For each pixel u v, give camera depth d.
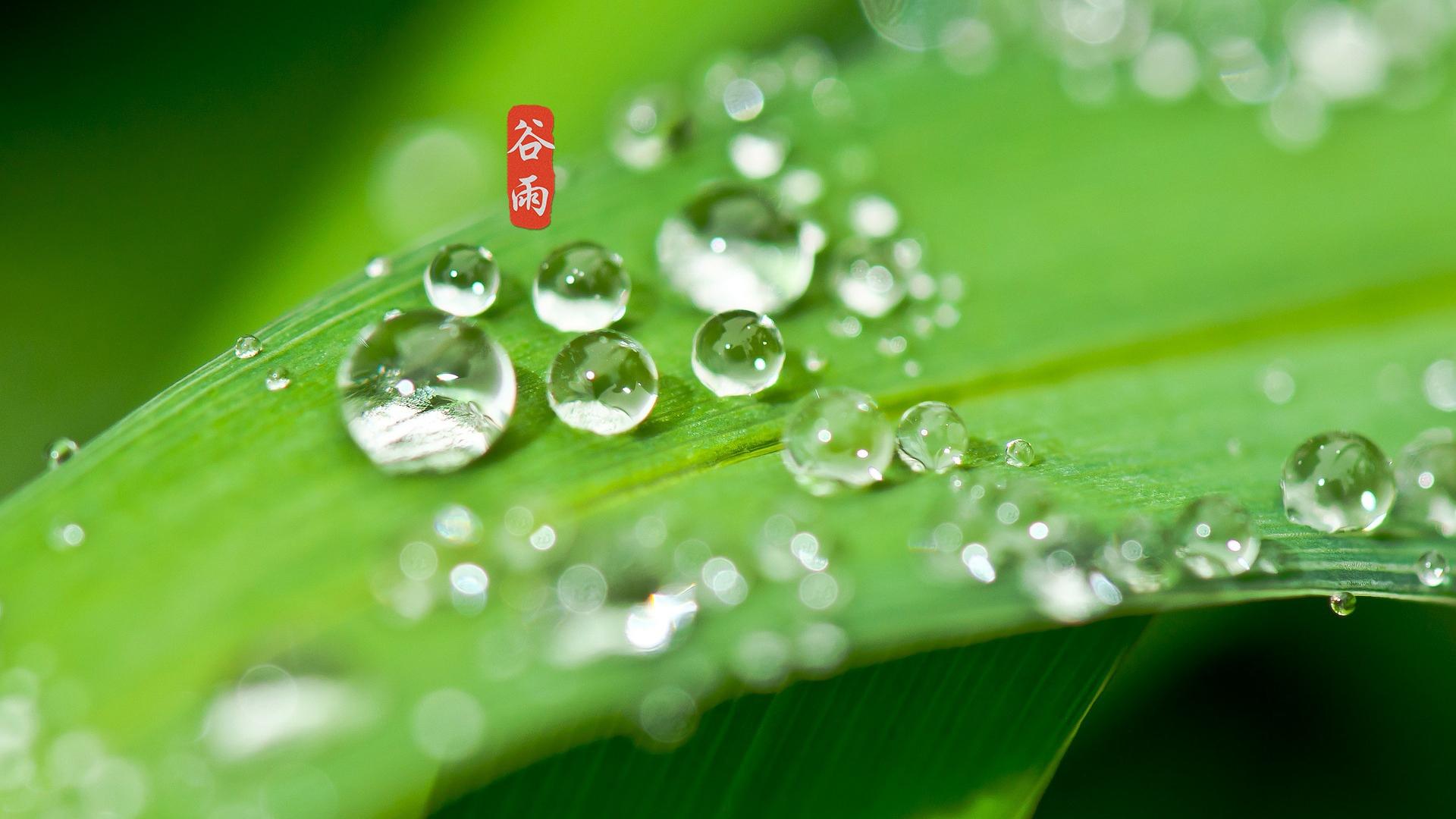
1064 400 0.13
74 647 0.12
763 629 0.13
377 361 0.13
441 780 0.12
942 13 0.15
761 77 0.15
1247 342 0.13
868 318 0.14
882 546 0.13
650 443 0.13
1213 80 0.14
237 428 0.13
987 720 0.13
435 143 0.15
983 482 0.13
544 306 0.13
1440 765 0.14
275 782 0.12
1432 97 0.14
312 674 0.12
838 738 0.13
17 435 0.15
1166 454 0.13
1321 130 0.14
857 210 0.14
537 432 0.13
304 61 0.16
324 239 0.15
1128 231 0.14
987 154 0.14
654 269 0.14
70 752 0.12
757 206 0.14
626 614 0.13
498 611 0.13
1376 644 0.14
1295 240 0.14
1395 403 0.13
